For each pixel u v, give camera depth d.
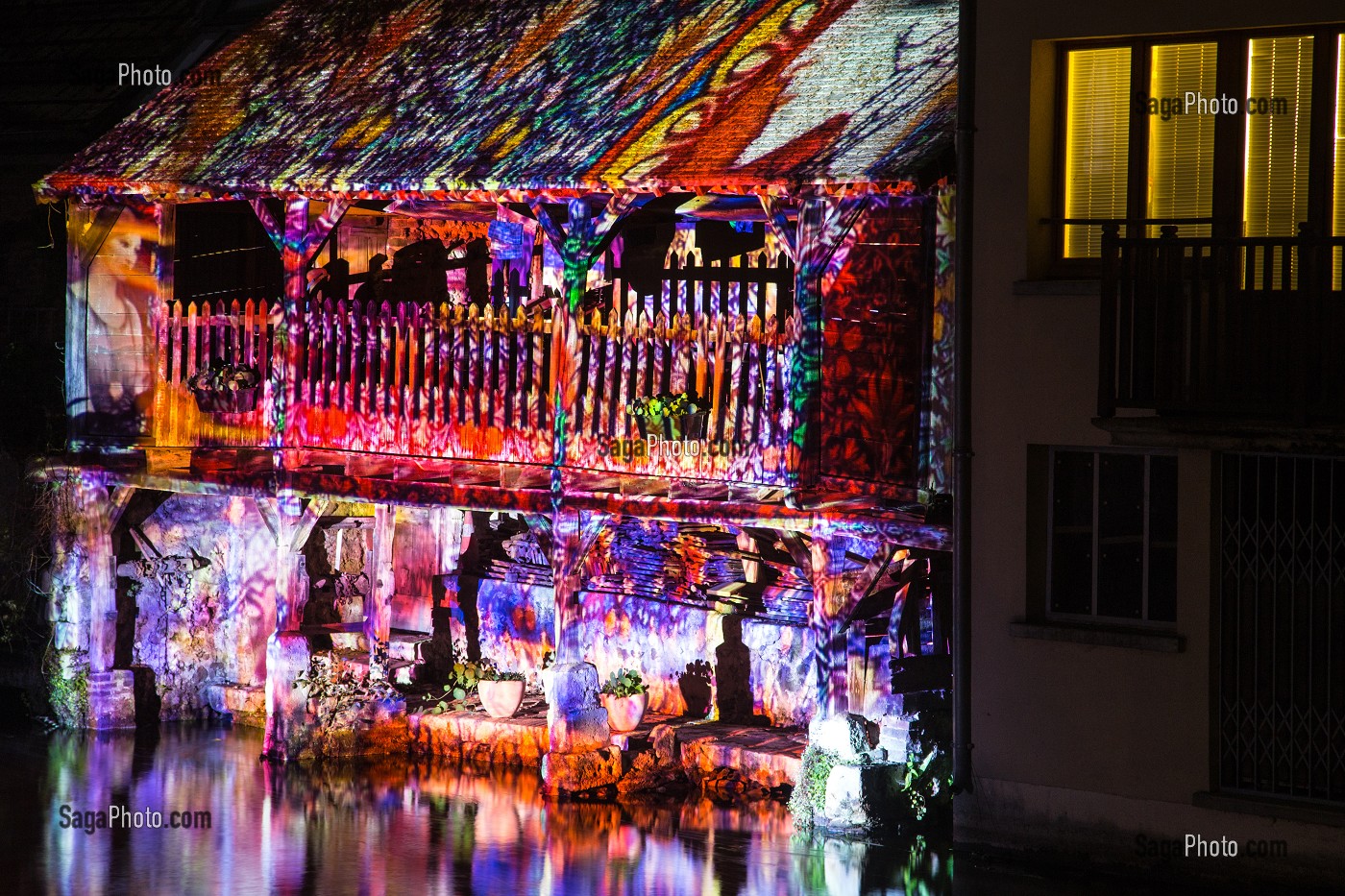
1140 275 14.10
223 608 21.47
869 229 16.28
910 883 14.62
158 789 17.80
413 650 20.91
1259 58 14.57
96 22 24.30
